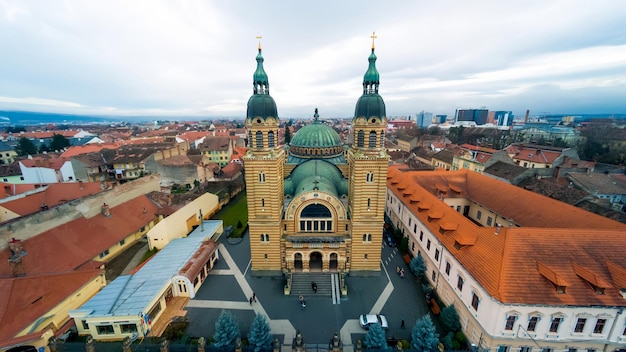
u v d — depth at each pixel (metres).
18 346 37.25
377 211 53.72
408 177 80.00
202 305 49.78
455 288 45.72
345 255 56.62
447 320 43.56
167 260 55.88
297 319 46.94
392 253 65.88
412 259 61.19
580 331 36.31
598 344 36.28
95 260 59.31
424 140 199.25
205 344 40.16
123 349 36.53
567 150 110.69
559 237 40.28
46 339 39.62
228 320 39.19
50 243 53.53
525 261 38.16
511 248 39.28
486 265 39.97
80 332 42.44
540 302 35.03
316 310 48.88
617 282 35.84
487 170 101.19
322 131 71.81
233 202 99.69
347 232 57.03
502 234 41.72
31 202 68.69
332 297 51.72
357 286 54.72
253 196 53.06
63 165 110.25
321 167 64.69
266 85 50.50
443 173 82.94
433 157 140.50
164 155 126.75
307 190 54.50
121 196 72.81
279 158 52.22
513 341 36.78
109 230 64.50
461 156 120.00
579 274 36.66
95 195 65.25
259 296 52.16
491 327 36.84
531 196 61.88
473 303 40.91
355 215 53.97
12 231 49.12
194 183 113.75
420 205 62.44
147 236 65.62
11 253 48.81
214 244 62.34
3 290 40.31
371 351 35.88
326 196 54.66
